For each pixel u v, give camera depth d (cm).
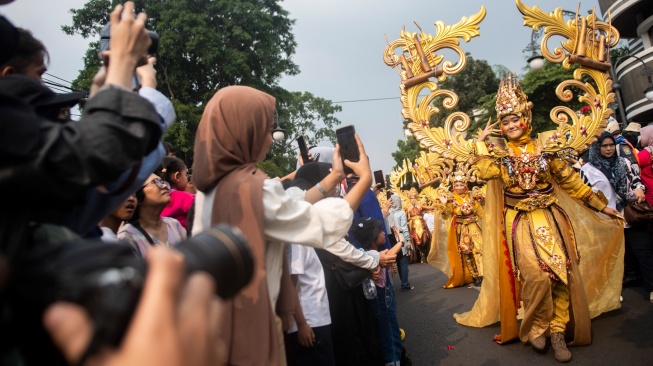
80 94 152
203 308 71
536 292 432
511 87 466
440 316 645
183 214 391
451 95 494
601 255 514
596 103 503
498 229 498
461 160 488
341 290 362
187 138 1755
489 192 509
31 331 76
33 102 135
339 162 231
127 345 63
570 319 452
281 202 186
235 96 202
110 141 115
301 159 391
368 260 353
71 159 109
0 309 76
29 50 156
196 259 103
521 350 456
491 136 490
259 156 206
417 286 956
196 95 2002
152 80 184
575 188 469
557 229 446
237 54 1877
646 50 1898
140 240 284
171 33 1789
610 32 520
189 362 66
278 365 177
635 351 410
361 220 416
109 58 143
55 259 77
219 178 197
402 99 506
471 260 852
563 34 508
